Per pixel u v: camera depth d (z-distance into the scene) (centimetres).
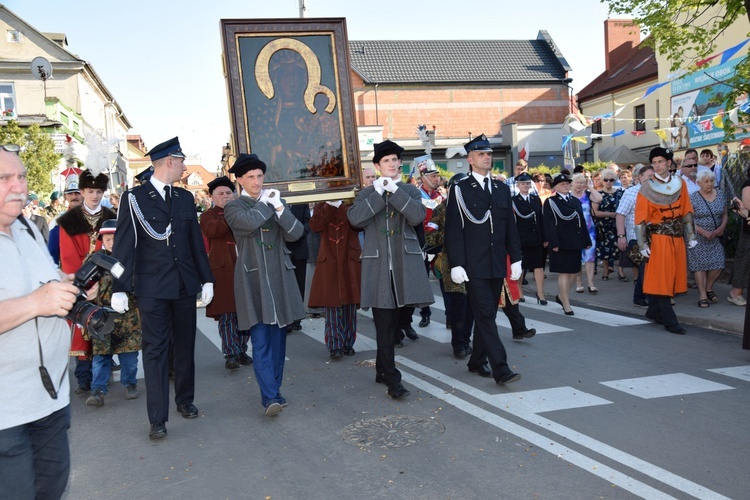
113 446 520
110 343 618
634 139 3372
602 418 517
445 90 4088
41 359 268
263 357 565
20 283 264
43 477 285
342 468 450
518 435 489
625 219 1058
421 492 405
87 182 646
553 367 673
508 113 4156
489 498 392
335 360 755
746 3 1166
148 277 532
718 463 427
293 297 588
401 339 800
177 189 563
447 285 735
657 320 841
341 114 711
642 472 417
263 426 545
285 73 695
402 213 587
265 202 574
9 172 260
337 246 754
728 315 862
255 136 684
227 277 732
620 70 3697
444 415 543
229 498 416
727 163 1195
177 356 573
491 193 612
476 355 653
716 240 938
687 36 1367
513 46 4359
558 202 936
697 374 628
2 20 3622
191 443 516
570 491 396
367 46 4178
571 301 1068
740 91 1306
